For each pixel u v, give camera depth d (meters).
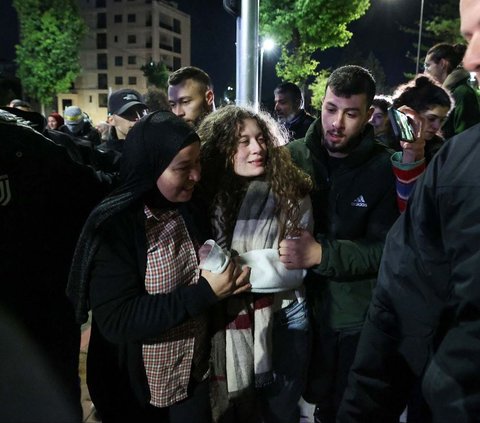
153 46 54.78
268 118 1.72
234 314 1.63
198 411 1.63
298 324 1.80
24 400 1.55
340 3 15.39
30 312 1.58
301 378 1.83
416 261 1.07
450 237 0.98
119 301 1.39
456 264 0.97
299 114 5.00
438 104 1.96
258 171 1.65
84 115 5.58
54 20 32.31
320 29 15.72
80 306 1.40
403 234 1.12
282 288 1.65
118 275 1.39
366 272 1.81
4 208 1.49
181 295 1.41
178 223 1.52
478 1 0.89
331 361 1.98
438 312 1.06
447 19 16.86
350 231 1.88
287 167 1.69
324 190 1.92
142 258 1.44
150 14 54.25
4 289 1.51
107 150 2.40
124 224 1.41
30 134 1.57
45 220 1.62
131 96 3.52
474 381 0.93
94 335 1.57
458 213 0.96
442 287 1.04
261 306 1.67
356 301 1.90
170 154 1.38
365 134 1.86
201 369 1.63
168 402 1.52
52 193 1.63
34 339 1.59
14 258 1.52
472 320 0.94
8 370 1.52
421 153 1.71
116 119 3.50
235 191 1.68
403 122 1.69
